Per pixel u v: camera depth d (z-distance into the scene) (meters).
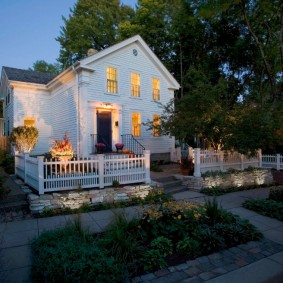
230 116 8.95
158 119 10.81
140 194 7.00
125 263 3.19
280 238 4.39
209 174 8.56
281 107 10.00
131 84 12.96
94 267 2.75
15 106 13.27
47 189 5.83
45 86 13.93
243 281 3.03
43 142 14.08
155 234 3.85
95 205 6.13
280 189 7.11
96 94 11.34
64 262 2.79
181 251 3.67
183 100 9.55
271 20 15.69
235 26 18.66
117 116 12.30
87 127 10.95
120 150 11.57
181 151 13.77
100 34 22.73
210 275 3.16
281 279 3.10
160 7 19.72
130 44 12.84
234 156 10.02
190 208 4.35
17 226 4.81
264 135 8.61
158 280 3.03
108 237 3.62
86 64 10.90
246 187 9.15
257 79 19.84
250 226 4.50
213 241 3.85
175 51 21.22
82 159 6.57
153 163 12.34
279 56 16.88
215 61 20.70
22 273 3.13
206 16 13.23
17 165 8.52
